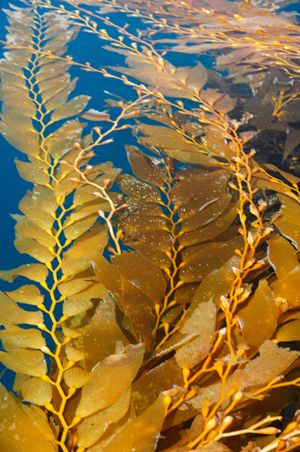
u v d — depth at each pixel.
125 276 2.43
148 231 2.71
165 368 2.10
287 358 2.09
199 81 3.90
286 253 2.55
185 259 2.58
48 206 2.75
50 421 2.07
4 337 2.23
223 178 2.95
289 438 1.98
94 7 5.34
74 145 3.16
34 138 3.22
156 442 1.90
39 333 2.25
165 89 3.81
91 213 2.72
